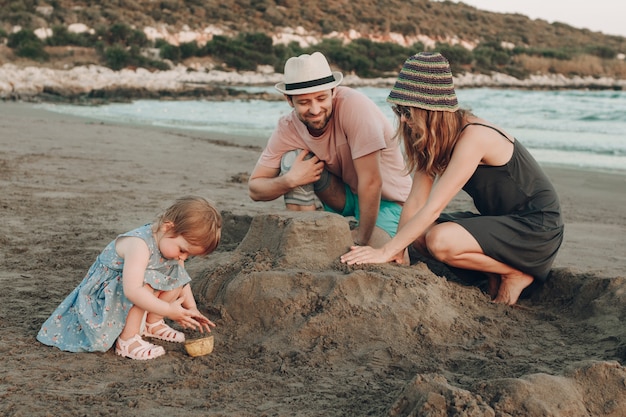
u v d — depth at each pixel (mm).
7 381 2887
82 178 8195
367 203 4180
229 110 22953
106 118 19000
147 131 14750
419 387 2594
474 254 3850
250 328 3518
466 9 81750
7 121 15070
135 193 7371
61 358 3162
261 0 61812
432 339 3369
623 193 8859
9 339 3336
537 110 23203
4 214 6004
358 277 3574
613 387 2676
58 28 43281
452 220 3891
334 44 53094
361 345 3316
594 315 3795
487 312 3836
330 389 2918
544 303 4098
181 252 3307
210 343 3277
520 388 2584
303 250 3807
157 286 3266
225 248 4520
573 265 5227
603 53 64500
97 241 5230
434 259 4082
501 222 3844
